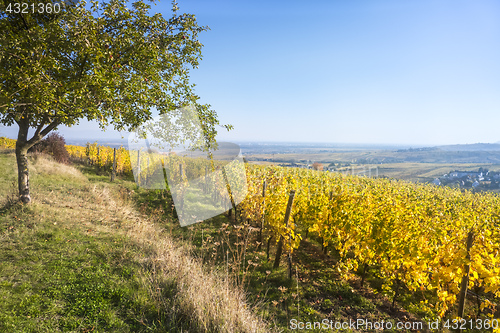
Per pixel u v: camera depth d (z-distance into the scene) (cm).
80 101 532
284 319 419
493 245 496
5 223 581
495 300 563
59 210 704
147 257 522
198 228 696
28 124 707
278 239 633
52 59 501
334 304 503
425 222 671
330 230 719
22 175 697
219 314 345
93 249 526
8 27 512
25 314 321
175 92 730
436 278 475
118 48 588
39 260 460
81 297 368
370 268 676
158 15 648
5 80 539
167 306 368
